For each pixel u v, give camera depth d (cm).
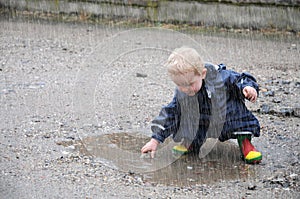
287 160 562
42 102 725
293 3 1103
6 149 579
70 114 682
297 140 614
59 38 1067
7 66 888
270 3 1115
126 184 507
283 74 863
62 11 1245
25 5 1266
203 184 508
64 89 779
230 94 553
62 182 508
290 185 507
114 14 1209
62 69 876
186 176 524
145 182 511
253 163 552
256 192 493
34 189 493
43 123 653
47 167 539
